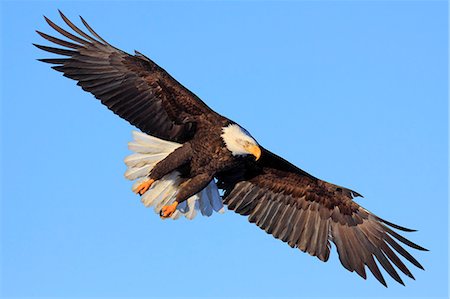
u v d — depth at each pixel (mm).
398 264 15281
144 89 14367
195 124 14570
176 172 14867
